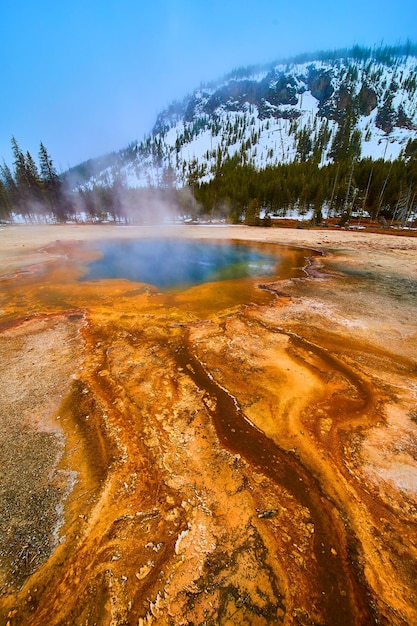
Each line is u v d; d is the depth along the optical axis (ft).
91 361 20.88
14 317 29.17
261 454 13.53
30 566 9.42
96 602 8.55
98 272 47.73
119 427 14.97
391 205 122.42
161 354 21.72
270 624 8.13
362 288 37.35
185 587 8.84
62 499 11.49
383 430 14.75
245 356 21.42
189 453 13.56
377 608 8.57
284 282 40.63
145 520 10.70
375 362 20.76
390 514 11.02
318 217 116.67
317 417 15.62
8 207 132.57
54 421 15.46
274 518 10.87
